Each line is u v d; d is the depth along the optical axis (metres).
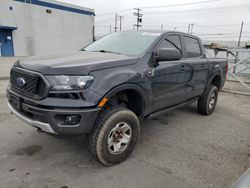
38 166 2.65
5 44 20.53
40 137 3.41
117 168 2.69
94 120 2.38
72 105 2.22
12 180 2.37
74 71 2.27
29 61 2.63
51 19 23.84
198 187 2.40
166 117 4.78
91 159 2.86
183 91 3.88
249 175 1.44
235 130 4.17
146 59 2.99
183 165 2.83
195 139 3.67
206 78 4.59
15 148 3.06
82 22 27.42
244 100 6.95
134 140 2.91
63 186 2.32
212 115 5.09
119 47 3.45
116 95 3.01
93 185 2.35
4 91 6.38
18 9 20.83
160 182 2.46
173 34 3.70
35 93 2.32
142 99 2.94
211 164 2.89
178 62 3.57
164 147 3.31
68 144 3.22
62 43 25.56
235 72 10.77
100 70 2.43
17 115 2.59
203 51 4.65
